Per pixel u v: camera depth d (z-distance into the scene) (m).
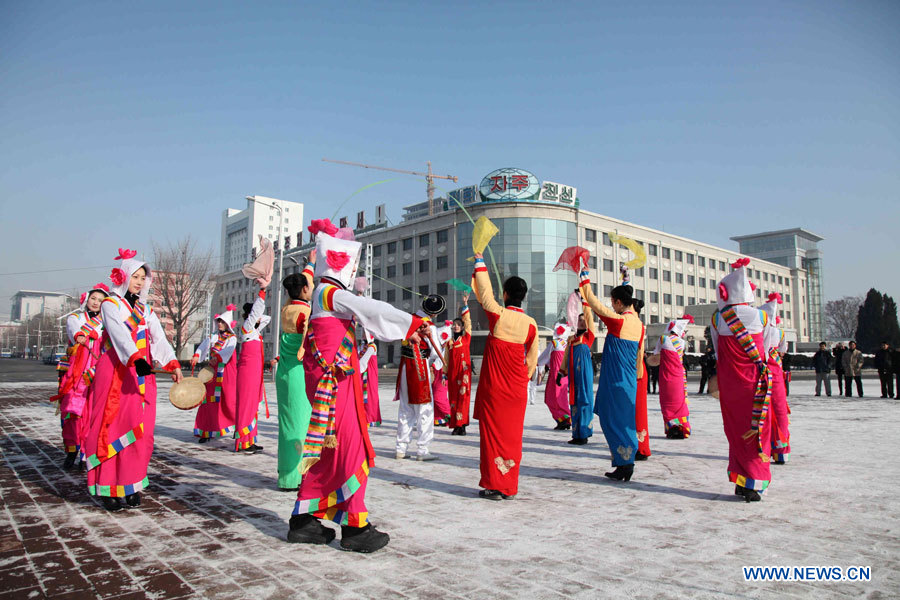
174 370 5.04
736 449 4.93
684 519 4.30
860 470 6.10
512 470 4.93
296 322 5.14
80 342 6.27
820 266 102.62
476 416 5.09
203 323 53.44
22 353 133.25
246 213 136.62
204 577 3.12
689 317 8.87
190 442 8.32
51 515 4.41
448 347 9.18
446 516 4.39
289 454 5.17
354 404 3.69
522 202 44.91
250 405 7.41
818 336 98.69
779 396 6.40
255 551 3.57
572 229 46.78
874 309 70.19
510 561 3.39
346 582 3.05
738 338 4.95
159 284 45.69
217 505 4.72
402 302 54.75
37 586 2.99
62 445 7.97
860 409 13.62
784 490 5.21
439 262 51.09
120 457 4.53
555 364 9.91
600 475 6.01
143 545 3.68
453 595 2.88
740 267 5.12
